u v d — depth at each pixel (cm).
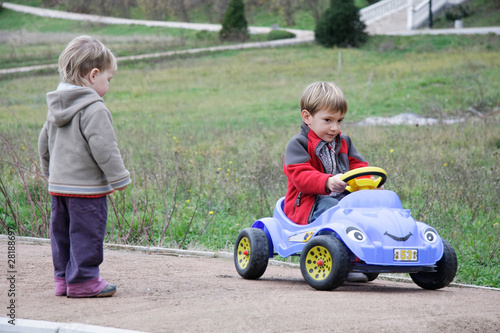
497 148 1189
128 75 2914
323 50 3491
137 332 232
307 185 377
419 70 2634
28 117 1770
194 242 623
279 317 263
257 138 1378
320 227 360
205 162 1027
